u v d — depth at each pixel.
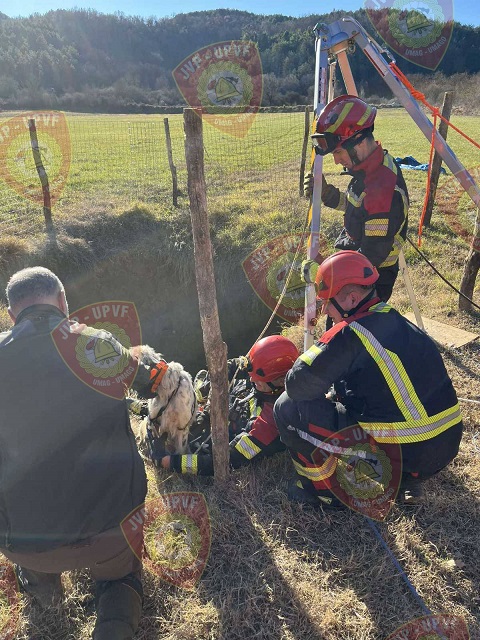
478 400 3.96
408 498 2.95
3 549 2.13
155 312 9.33
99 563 2.22
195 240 2.44
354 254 2.56
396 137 20.06
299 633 2.34
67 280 8.91
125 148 18.03
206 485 3.21
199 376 4.32
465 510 2.96
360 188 3.41
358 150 3.24
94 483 2.11
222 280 8.99
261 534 2.84
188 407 3.17
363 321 2.51
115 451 2.20
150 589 2.56
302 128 19.12
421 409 2.50
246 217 9.79
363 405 2.69
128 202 10.95
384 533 2.80
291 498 3.04
